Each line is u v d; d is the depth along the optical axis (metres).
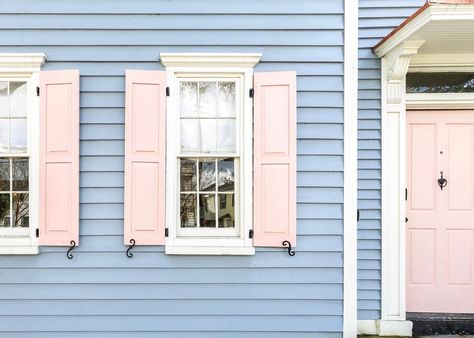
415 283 3.99
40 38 3.50
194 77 3.56
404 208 3.87
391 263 3.87
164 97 3.47
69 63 3.50
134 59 3.51
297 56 3.51
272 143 3.46
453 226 4.02
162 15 3.52
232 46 3.52
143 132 3.45
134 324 3.48
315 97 3.51
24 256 3.47
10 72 3.48
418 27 3.18
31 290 3.47
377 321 3.84
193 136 3.60
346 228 3.47
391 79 3.78
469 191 4.01
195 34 3.52
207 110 3.60
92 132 3.49
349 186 3.47
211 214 3.60
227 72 3.51
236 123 3.57
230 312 3.49
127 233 3.43
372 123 3.89
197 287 3.50
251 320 3.49
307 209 3.49
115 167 3.48
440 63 3.87
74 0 3.50
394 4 3.88
